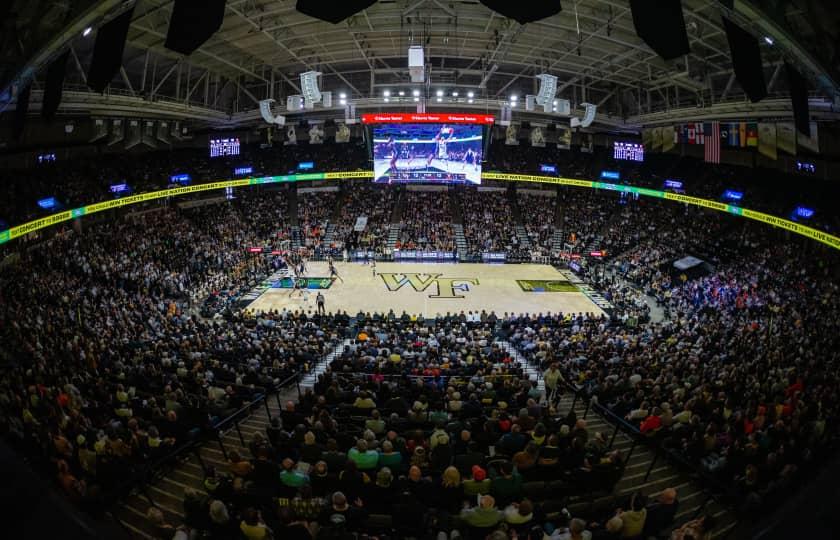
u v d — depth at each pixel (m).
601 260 44.22
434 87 42.91
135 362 17.16
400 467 9.13
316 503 7.48
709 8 23.69
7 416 9.88
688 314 31.12
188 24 7.98
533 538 6.29
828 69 9.17
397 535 7.34
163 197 42.16
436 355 17.42
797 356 17.14
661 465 10.77
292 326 24.02
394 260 45.62
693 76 32.88
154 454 9.90
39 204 31.39
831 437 9.49
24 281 25.23
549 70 39.69
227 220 46.59
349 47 35.53
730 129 32.41
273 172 47.84
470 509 7.37
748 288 31.56
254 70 40.22
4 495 3.39
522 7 7.52
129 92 30.92
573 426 11.36
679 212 47.47
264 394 14.24
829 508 3.17
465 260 45.69
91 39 24.70
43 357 15.65
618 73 37.53
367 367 16.50
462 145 41.84
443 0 26.94
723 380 14.62
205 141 46.59
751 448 9.62
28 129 29.08
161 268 33.78
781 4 9.23
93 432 10.63
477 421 11.27
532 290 37.34
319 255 45.97
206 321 27.08
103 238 34.19
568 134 43.34
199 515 7.47
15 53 9.62
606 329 26.03
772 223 34.25
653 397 13.02
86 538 3.40
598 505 7.96
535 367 20.25
